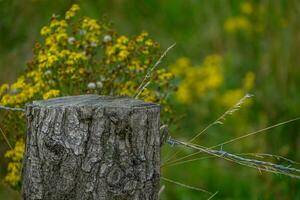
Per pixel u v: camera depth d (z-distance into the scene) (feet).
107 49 22.25
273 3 37.45
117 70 21.93
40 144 17.20
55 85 21.67
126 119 16.81
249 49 43.65
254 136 35.91
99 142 16.76
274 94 36.52
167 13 47.01
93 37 22.24
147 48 22.12
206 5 45.11
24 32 33.60
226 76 42.65
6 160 28.19
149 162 17.31
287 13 36.91
